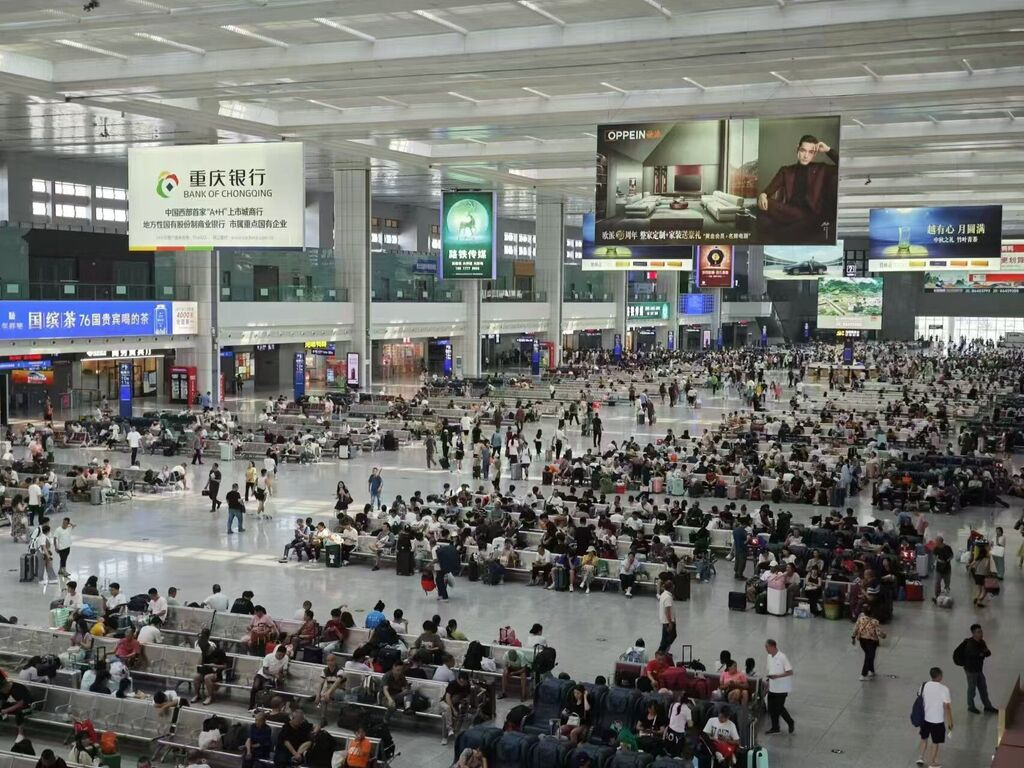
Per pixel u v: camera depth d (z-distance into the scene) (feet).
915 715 42.73
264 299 162.91
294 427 133.18
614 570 70.64
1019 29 79.51
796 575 65.41
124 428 126.11
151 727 44.70
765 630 61.72
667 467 105.19
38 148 156.35
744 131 69.36
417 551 73.51
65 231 155.94
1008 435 131.85
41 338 127.75
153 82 104.06
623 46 87.92
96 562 75.05
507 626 60.03
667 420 158.20
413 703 46.29
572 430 147.13
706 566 72.79
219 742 42.78
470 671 49.75
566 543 73.61
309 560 76.64
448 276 140.05
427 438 116.88
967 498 99.91
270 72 99.71
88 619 55.26
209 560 76.18
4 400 138.92
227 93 112.47
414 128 134.21
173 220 77.66
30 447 105.91
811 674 54.03
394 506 80.84
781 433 126.82
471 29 91.20
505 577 73.36
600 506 87.04
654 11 83.97
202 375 154.71
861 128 139.23
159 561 75.61
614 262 153.28
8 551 78.33
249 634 53.57
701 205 70.33
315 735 40.55
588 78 104.88
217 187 76.79
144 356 159.02
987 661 56.49
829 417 141.90
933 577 74.13
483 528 75.97
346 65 96.89
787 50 88.58
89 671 47.80
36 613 62.34
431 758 43.62
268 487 94.84
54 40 94.89
